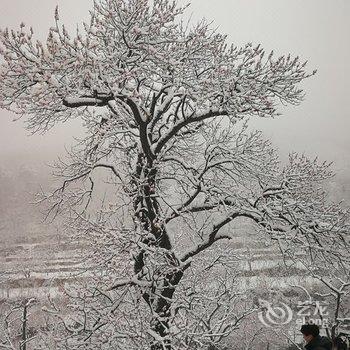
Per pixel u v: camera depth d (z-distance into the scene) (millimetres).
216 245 13391
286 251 9523
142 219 10281
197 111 9742
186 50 9297
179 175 10523
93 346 8398
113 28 8945
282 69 8797
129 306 9391
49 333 8820
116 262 8344
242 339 18234
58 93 8016
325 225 9375
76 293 8922
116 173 10000
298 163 10156
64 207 10438
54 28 7613
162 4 8828
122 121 9828
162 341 8062
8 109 8023
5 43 7543
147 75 9523
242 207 9562
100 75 8117
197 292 9844
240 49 9102
